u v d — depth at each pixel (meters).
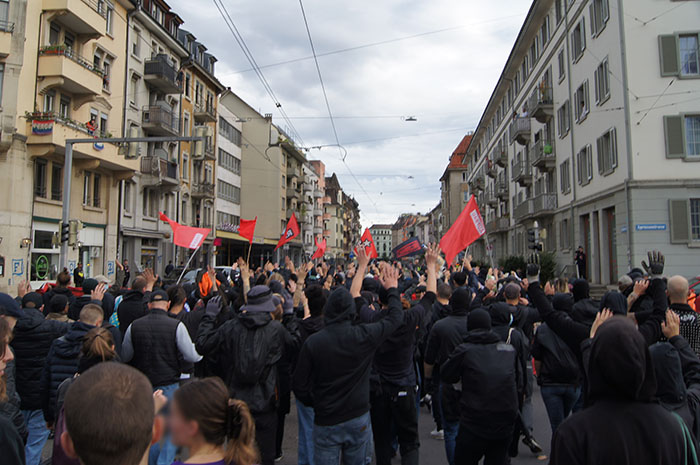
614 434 2.10
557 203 30.16
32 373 5.32
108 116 26.95
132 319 6.99
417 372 5.93
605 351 2.20
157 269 32.97
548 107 30.80
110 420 1.67
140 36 30.41
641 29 20.31
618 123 20.98
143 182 30.53
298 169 68.94
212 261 42.53
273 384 4.54
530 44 36.44
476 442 4.28
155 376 4.99
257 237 53.88
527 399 6.08
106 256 26.66
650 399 2.20
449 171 81.31
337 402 3.87
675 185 19.59
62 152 21.95
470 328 4.52
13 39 20.47
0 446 2.46
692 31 19.97
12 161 20.23
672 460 2.08
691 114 19.77
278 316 5.82
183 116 36.78
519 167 37.75
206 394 2.14
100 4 25.73
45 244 22.19
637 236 19.70
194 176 40.09
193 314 6.86
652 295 4.20
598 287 22.78
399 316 4.11
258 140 55.38
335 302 3.98
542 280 25.97
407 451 4.71
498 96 47.81
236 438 2.17
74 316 8.09
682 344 3.64
